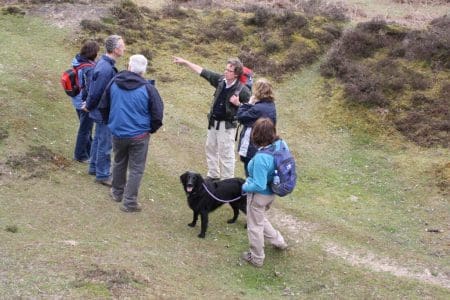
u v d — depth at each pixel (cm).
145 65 722
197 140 1200
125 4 1781
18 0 1739
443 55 1502
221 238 773
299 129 1326
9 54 1380
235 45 1705
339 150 1242
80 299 512
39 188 788
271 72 1576
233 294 623
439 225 923
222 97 866
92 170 874
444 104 1343
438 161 1145
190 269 660
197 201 744
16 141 919
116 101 715
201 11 1909
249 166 668
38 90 1188
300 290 676
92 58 860
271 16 1831
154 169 997
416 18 1891
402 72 1478
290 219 898
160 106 727
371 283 702
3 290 509
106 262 604
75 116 1127
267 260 733
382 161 1183
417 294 684
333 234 853
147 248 683
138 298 538
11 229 647
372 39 1641
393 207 997
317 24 1822
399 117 1332
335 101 1419
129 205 779
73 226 700
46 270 558
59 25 1612
